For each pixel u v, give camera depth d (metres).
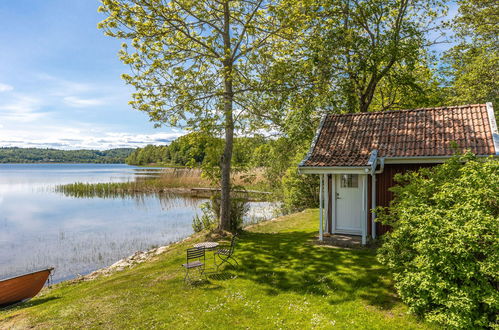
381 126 11.75
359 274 8.07
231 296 7.50
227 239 12.85
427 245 5.57
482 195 5.71
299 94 14.08
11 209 27.20
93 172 93.75
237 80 13.21
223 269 9.51
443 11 18.98
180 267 10.09
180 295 7.74
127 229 19.27
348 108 19.27
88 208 27.38
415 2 18.73
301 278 8.24
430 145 10.23
